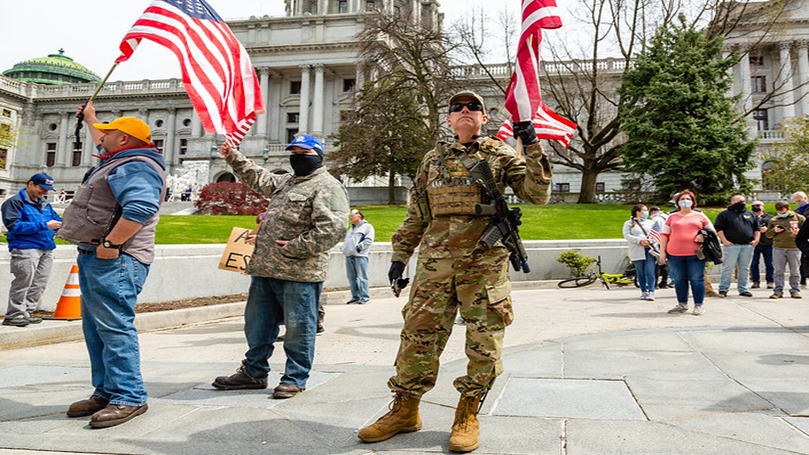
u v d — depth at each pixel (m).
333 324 7.85
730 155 27.83
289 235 4.01
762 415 3.24
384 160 36.44
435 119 35.31
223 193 28.45
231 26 57.38
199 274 10.19
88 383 4.42
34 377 4.68
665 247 7.93
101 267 3.33
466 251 2.79
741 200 9.84
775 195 36.31
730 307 8.28
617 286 13.86
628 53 31.56
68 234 3.35
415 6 62.97
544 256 15.02
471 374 2.79
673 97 29.20
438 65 34.28
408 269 13.98
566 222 21.67
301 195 4.05
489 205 2.82
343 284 12.75
